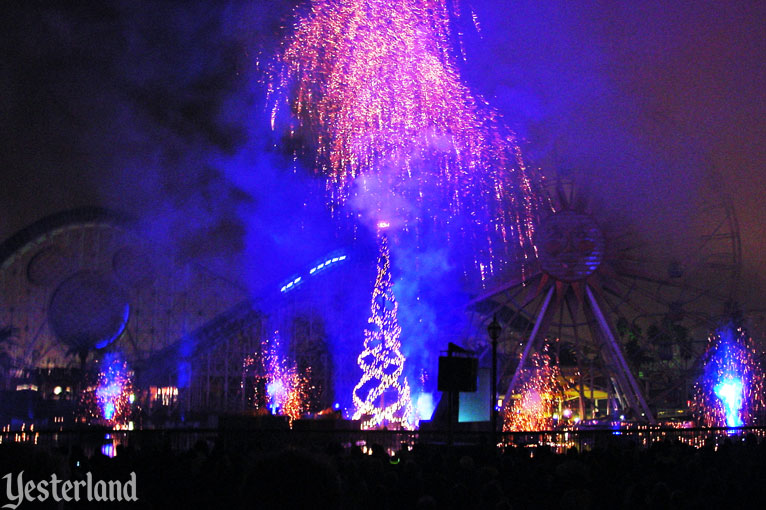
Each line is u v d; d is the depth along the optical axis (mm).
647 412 64188
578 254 67375
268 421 40094
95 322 63969
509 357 68375
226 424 39562
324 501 2998
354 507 11281
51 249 70438
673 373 67812
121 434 28625
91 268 71250
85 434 27750
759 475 15219
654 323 69812
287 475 3021
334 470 3150
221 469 13273
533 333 67812
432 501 9203
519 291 68875
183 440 34156
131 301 71188
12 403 58625
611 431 29656
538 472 14195
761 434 36688
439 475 12289
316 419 39031
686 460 17469
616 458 16922
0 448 3518
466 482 14422
